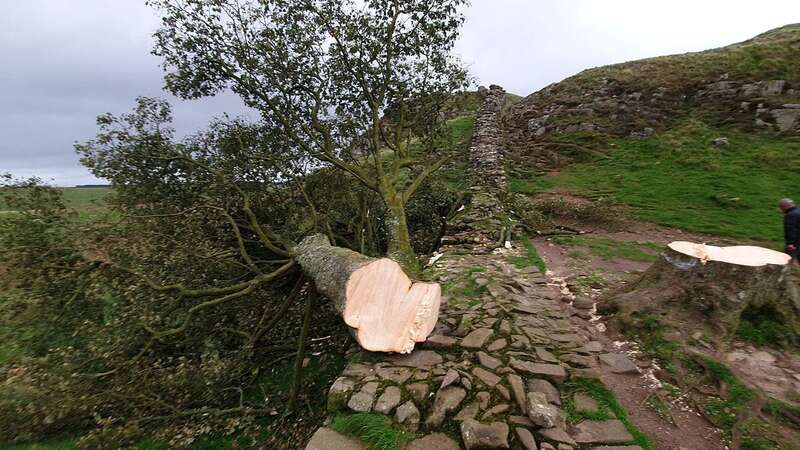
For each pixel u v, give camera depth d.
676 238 10.02
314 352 6.66
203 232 7.04
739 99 17.83
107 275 5.79
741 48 21.41
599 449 2.95
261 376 6.41
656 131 18.31
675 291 4.73
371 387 3.64
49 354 5.34
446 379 3.62
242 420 5.26
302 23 8.26
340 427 3.29
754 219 10.80
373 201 10.11
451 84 9.73
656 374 4.02
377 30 8.68
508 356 4.05
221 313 6.77
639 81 21.91
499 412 3.28
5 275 5.61
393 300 4.27
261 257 8.37
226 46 7.77
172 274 6.26
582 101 22.48
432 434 3.14
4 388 5.13
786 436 3.16
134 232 6.38
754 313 4.36
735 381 3.67
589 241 9.65
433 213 11.56
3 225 5.64
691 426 3.36
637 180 14.75
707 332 4.32
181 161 7.73
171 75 7.96
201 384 5.66
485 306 5.28
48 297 5.61
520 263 7.66
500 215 10.57
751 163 14.23
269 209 8.49
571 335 4.62
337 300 4.38
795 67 17.58
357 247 9.29
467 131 23.55
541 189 14.78
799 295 4.44
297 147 8.93
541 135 21.30
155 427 5.29
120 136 7.35
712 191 12.91
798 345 4.14
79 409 5.12
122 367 5.49
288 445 4.65
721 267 4.43
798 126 15.27
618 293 5.45
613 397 3.56
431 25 8.98
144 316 5.55
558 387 3.67
